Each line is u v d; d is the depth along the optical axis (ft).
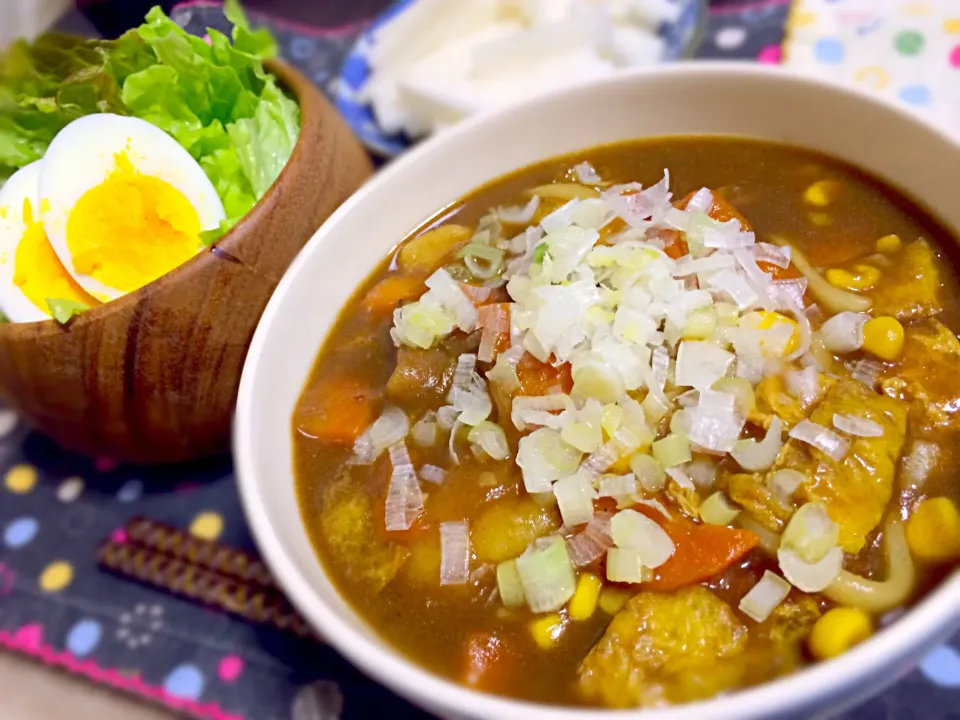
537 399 0.71
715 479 0.68
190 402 0.83
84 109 1.00
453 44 1.32
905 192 0.78
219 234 0.87
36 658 0.81
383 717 0.72
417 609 0.68
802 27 1.19
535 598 0.65
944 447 0.67
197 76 1.00
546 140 0.89
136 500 0.91
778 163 0.86
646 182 0.88
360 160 0.97
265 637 0.78
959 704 0.66
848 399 0.68
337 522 0.72
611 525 0.66
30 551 0.89
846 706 0.57
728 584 0.65
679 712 0.49
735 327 0.71
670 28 1.26
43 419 0.86
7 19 1.30
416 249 0.86
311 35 1.44
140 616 0.82
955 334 0.73
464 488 0.72
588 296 0.74
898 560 0.63
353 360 0.81
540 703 0.62
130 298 0.76
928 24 1.15
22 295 0.90
